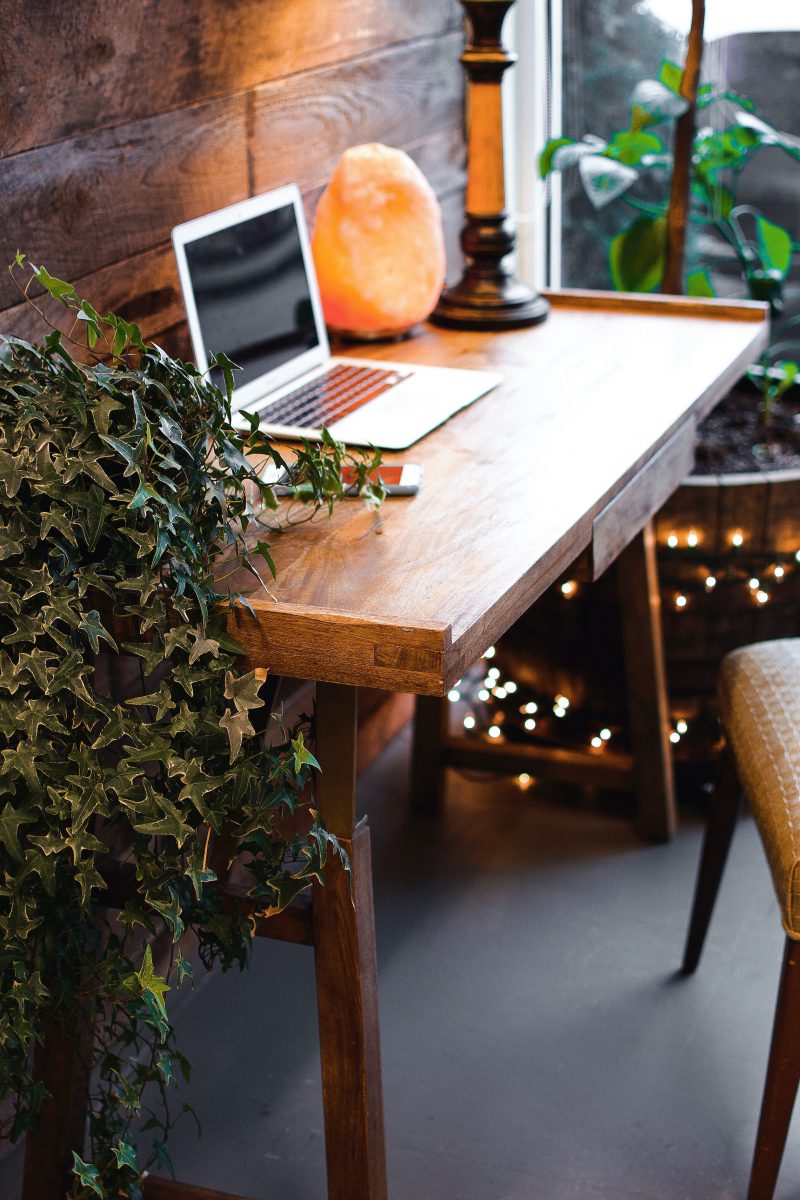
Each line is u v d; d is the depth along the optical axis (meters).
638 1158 1.69
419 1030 1.91
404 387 1.87
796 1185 1.65
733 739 1.68
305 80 2.06
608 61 2.81
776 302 2.57
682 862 2.26
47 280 1.18
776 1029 1.51
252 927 1.38
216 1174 1.68
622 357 1.99
